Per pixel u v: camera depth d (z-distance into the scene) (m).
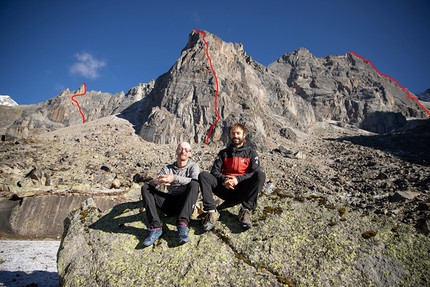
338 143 67.19
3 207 21.36
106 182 28.45
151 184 4.52
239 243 4.12
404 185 31.36
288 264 3.74
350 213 4.39
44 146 48.19
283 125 74.88
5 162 32.72
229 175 4.68
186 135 61.44
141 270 3.91
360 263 3.61
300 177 38.16
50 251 14.89
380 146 60.66
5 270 10.16
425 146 55.66
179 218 4.22
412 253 3.63
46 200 22.08
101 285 3.79
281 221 4.41
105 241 4.45
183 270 3.83
